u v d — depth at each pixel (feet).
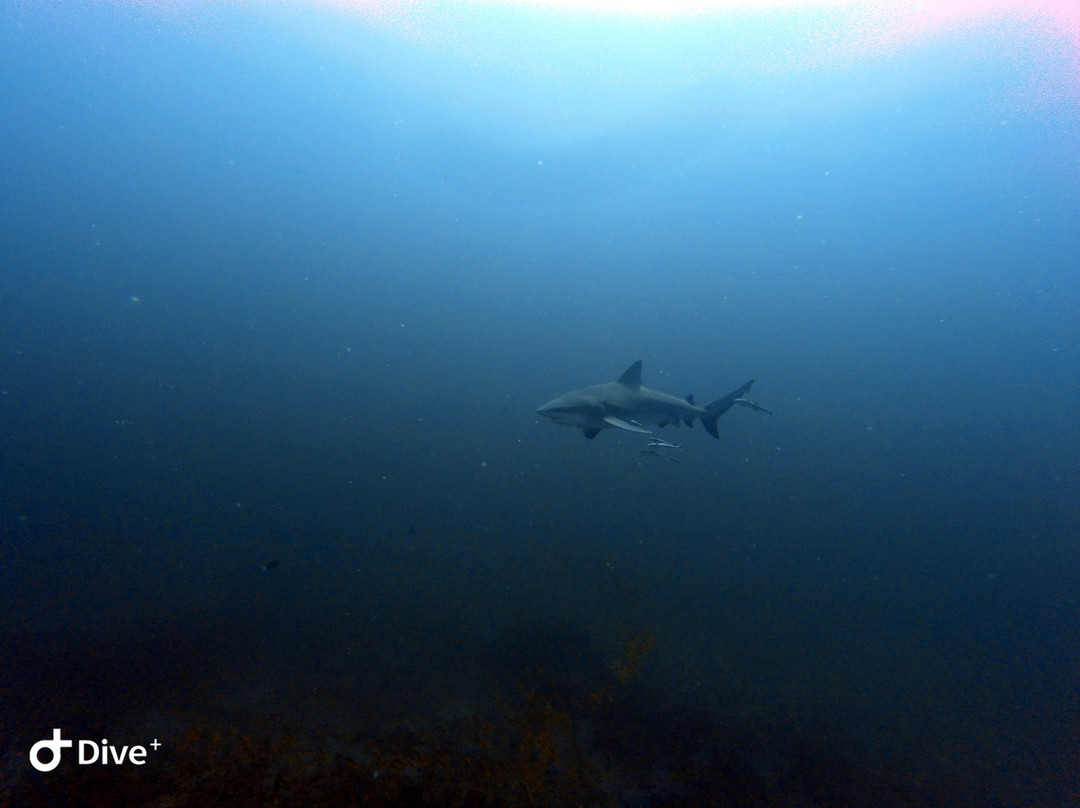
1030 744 14.08
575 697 14.08
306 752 11.91
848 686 16.12
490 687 14.25
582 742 12.74
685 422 20.18
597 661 15.70
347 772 11.37
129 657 14.69
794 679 16.17
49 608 16.90
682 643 17.25
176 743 11.98
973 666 17.53
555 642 16.34
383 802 10.52
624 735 13.10
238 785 10.77
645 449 16.62
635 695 14.49
